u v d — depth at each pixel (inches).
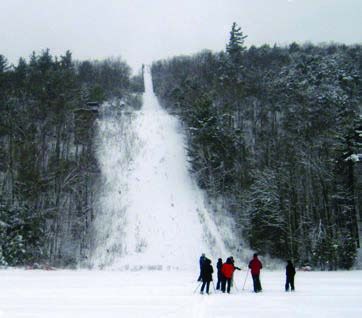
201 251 1160.8
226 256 1158.3
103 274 831.7
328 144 1304.1
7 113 1406.3
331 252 1077.8
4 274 762.8
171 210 1326.3
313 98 1566.2
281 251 1160.2
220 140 1406.3
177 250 1152.8
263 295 497.7
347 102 1760.6
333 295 496.7
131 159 1579.7
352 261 1108.5
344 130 1300.4
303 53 2650.1
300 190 1238.3
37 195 1160.2
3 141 1448.1
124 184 1422.2
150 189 1425.9
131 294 486.6
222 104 1839.3
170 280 693.3
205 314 345.4
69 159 1330.0
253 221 1196.5
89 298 445.4
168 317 328.5
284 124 1579.7
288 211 1170.0
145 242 1168.2
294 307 392.5
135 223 1243.2
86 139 1433.3
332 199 1273.4
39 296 455.8
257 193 1243.8
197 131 1455.5
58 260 1056.2
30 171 1181.1
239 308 382.3
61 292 495.2
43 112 1440.7
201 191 1459.2
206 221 1300.4
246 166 1438.2
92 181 1309.1
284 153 1321.4
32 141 1343.5
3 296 452.1
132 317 327.9
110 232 1184.2
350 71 2258.9
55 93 1496.1
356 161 1241.4
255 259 548.1
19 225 1035.9
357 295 499.2
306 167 1258.6
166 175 1520.7
